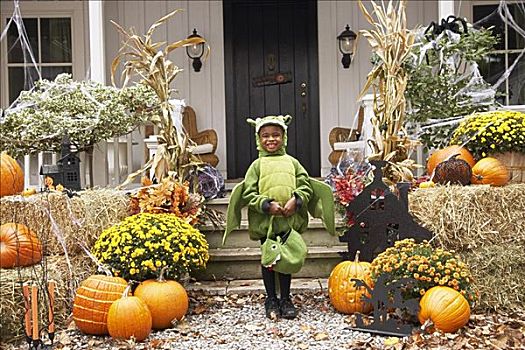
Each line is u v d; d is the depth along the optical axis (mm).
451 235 4770
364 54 8750
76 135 5656
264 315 4691
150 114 6020
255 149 9031
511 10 8602
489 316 4594
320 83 8844
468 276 4289
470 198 4773
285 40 8977
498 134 5324
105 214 4910
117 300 4164
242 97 9023
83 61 8664
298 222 4660
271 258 4457
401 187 4762
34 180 7000
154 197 5148
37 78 8680
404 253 4324
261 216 4629
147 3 8805
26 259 4492
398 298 4203
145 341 4184
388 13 5812
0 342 4180
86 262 4766
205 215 5652
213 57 8859
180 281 5285
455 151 5477
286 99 8984
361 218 4887
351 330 4328
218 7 8852
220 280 5570
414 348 3848
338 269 4750
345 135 8273
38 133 5594
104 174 6477
